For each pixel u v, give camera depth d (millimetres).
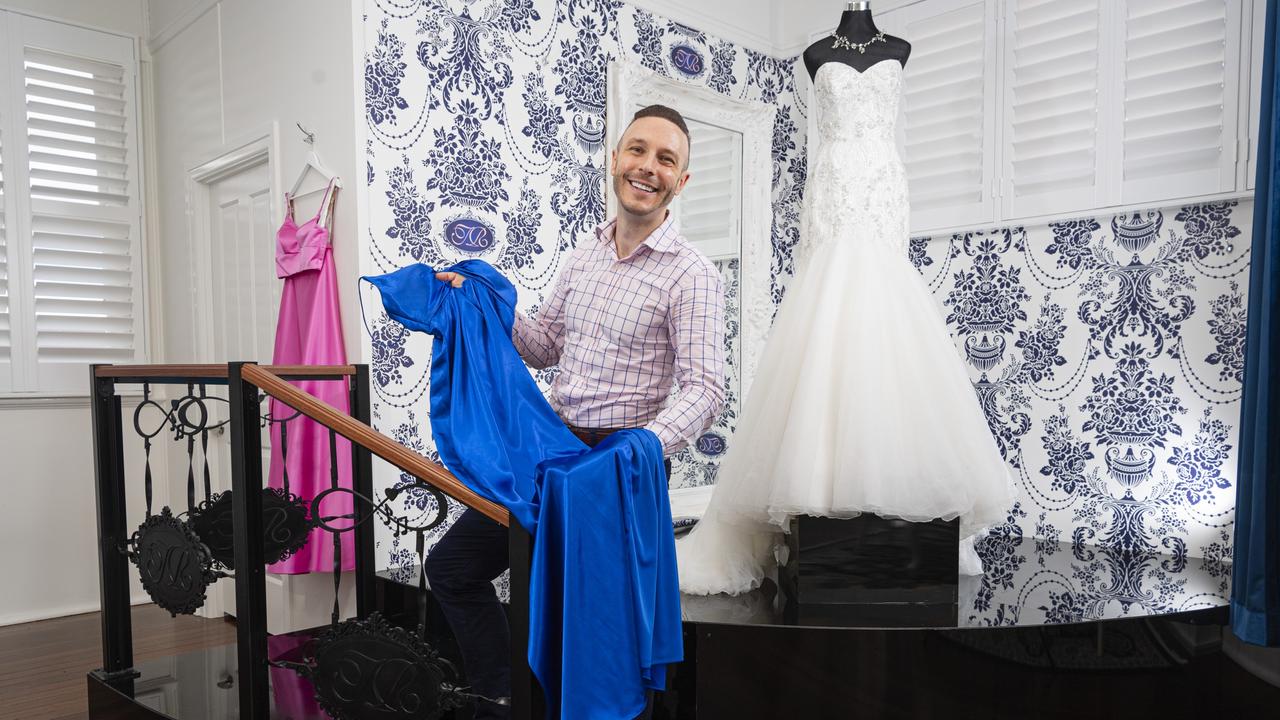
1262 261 2484
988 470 2352
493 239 3012
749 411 2572
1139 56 3064
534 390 1807
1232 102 2869
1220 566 2861
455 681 2074
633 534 1639
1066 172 3252
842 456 2240
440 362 1745
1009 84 3383
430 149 2836
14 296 3561
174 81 3758
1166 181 3008
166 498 3891
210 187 3646
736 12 3906
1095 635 2176
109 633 2305
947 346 2498
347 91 2678
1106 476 3211
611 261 1981
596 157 3346
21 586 3566
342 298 2742
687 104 3684
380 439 1691
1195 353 2990
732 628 2090
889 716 2055
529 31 3107
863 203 2680
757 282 4008
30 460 3600
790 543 2445
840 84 2768
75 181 3748
